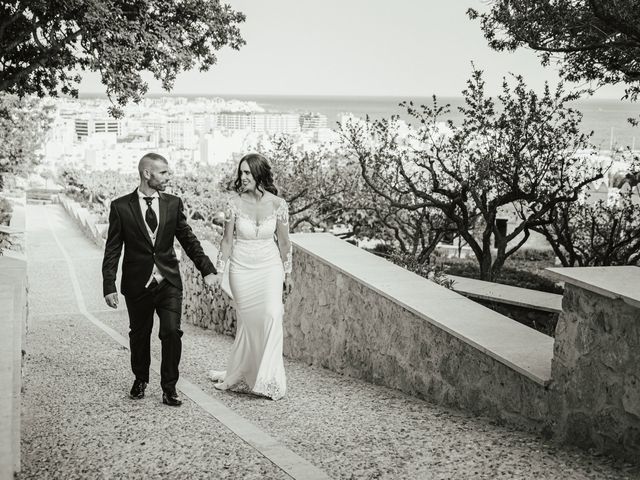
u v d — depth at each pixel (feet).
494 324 17.71
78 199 187.01
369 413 17.03
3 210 92.73
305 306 26.07
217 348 29.55
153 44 46.88
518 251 94.02
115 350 27.50
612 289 12.56
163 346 17.19
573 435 13.91
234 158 125.39
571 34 32.40
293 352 27.30
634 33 29.35
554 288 47.39
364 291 21.85
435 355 18.37
